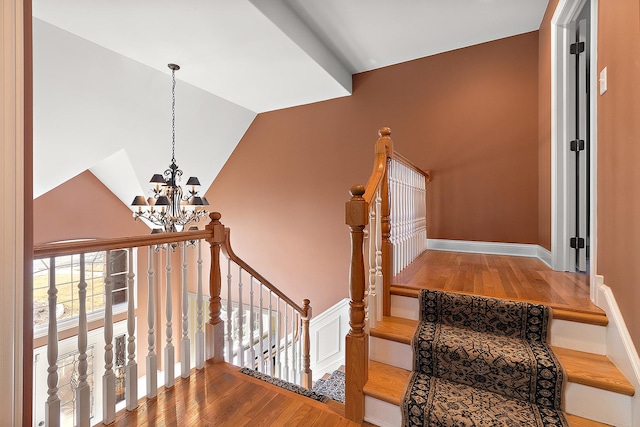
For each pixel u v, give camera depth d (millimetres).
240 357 2391
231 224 5379
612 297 1466
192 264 5566
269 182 4996
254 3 2352
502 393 1440
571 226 2525
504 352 1471
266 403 1716
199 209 3492
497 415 1301
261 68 3404
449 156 3662
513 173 3346
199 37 2758
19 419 1098
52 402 1298
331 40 3379
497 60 3410
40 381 3998
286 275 4848
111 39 2779
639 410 1185
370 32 3242
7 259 1063
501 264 2781
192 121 4387
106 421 1519
